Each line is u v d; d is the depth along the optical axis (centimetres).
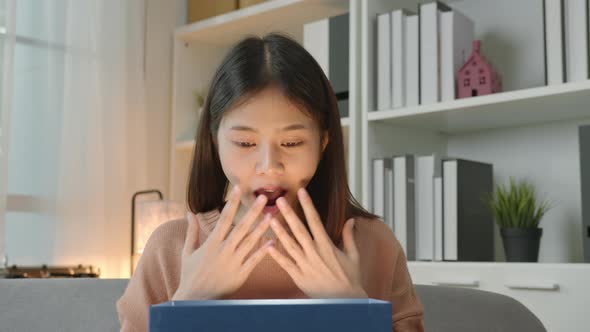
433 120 214
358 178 214
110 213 239
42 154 224
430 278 193
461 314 98
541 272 172
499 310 99
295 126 66
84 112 235
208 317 37
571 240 209
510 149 224
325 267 64
